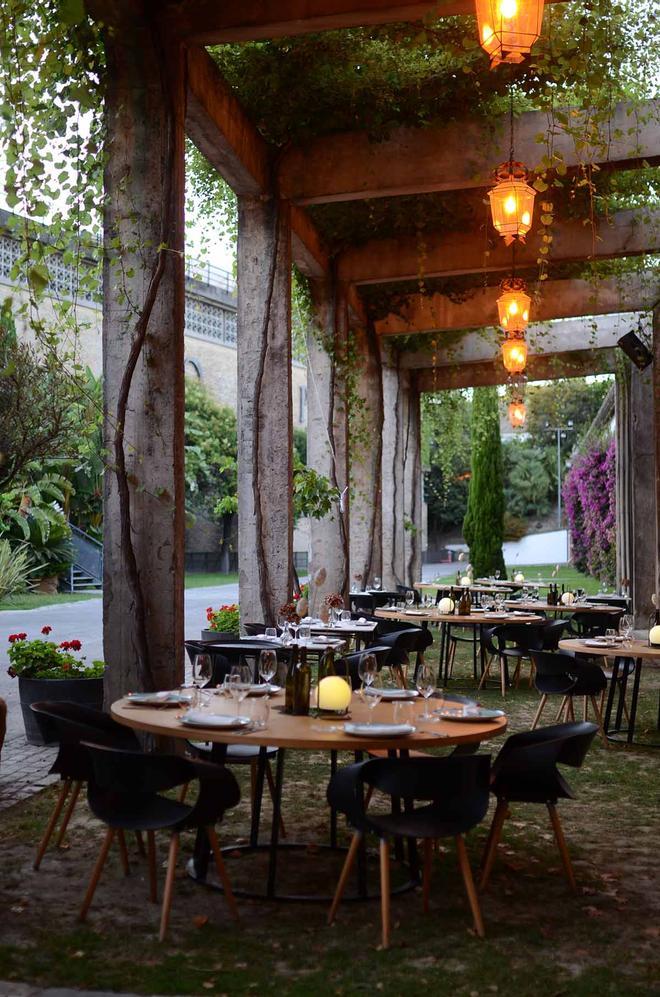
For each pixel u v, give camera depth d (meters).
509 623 9.89
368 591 13.59
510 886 4.32
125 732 4.64
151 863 4.06
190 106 7.36
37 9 5.56
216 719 3.95
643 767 6.77
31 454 8.17
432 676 4.34
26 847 4.74
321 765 6.64
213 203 10.02
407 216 11.20
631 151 9.10
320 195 9.28
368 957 3.50
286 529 9.30
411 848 4.32
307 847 4.81
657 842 5.01
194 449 29.67
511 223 7.73
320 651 6.85
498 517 20.58
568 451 45.84
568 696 7.61
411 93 8.75
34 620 16.03
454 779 3.66
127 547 6.06
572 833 5.18
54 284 6.39
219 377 31.69
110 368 6.30
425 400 19.45
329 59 8.49
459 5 6.40
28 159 5.59
